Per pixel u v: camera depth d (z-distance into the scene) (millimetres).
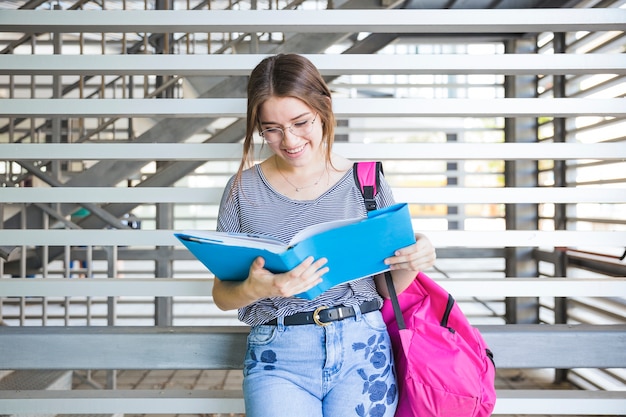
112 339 1850
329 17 1957
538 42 4375
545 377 4258
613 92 3314
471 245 1940
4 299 5941
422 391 1293
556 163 3967
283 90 1250
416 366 1300
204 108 1979
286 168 1393
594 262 3609
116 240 1934
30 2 3494
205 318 5531
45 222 3553
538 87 4477
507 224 4660
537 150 1981
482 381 1327
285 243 1229
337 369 1289
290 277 1123
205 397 1885
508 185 4645
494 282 1915
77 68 1965
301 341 1293
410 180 5707
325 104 1312
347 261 1199
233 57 1967
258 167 1424
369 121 5930
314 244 1130
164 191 1949
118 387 4008
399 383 1407
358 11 1957
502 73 2051
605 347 1871
